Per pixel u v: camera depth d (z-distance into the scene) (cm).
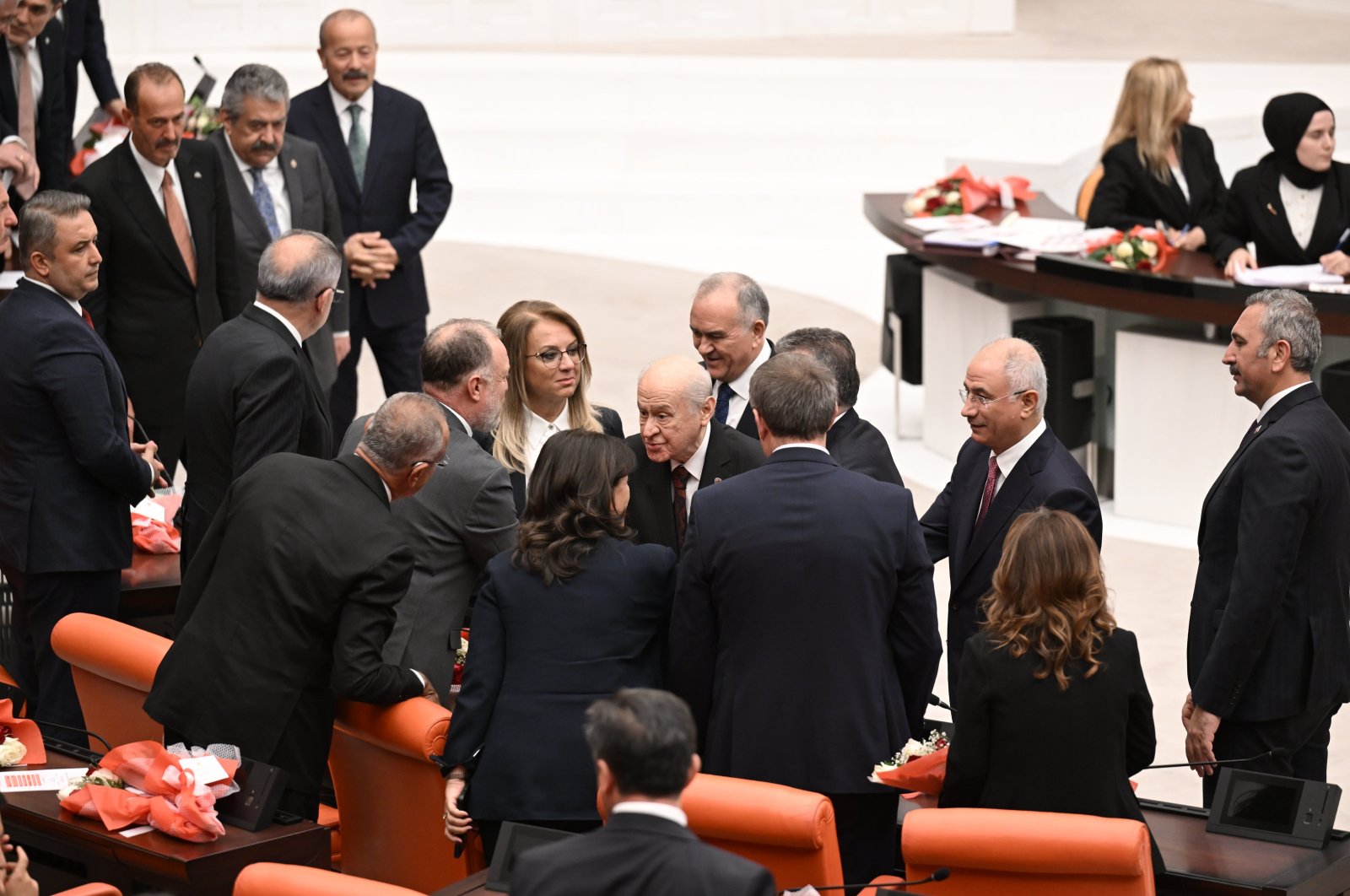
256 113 2456
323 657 1512
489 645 1462
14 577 1839
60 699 1842
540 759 1421
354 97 2817
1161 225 2942
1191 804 1969
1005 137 4928
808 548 1410
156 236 2342
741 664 1430
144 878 1377
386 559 1486
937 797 1492
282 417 1791
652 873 931
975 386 1625
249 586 1502
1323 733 1672
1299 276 2658
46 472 1802
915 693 1478
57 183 2820
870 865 1464
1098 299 2862
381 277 2789
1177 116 3003
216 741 1488
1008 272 3006
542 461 1478
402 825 1549
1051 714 1303
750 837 1280
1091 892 1220
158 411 2388
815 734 1413
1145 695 1332
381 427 1520
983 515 1689
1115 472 2970
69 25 3028
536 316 1792
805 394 1446
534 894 945
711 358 1852
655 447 1623
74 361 1781
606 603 1452
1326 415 1580
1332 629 1588
